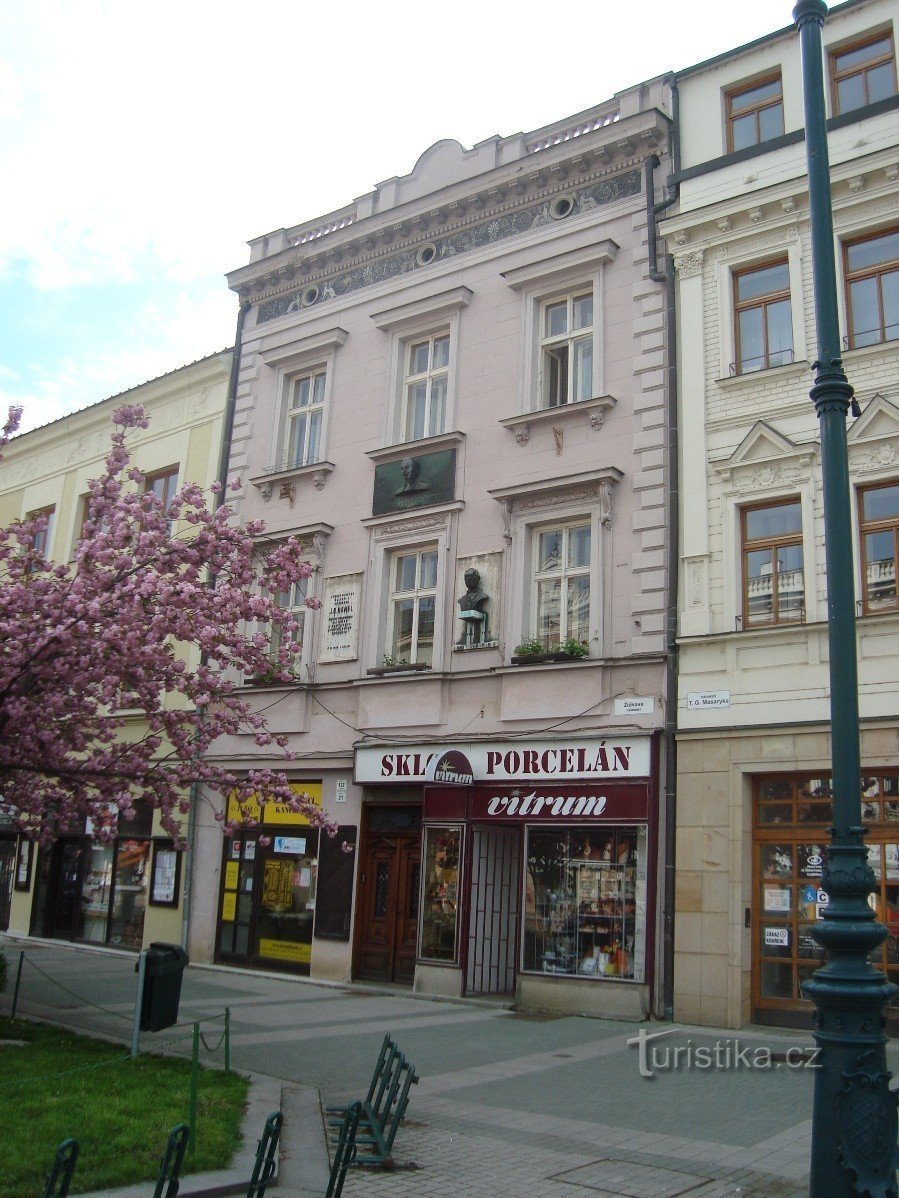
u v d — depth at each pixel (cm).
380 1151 730
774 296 1562
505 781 1627
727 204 1595
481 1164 738
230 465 2233
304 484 2086
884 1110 584
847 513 682
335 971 1794
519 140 1912
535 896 1566
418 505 1881
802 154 1551
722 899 1399
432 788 1708
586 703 1590
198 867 2062
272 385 2219
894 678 1330
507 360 1842
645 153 1742
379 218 2069
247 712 1296
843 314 1488
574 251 1775
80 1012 1307
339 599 1967
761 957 1388
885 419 1408
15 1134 706
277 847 1948
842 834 637
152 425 2472
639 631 1566
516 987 1547
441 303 1930
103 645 1105
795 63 1603
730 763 1434
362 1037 1223
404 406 1992
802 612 1437
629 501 1628
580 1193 678
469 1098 938
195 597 1179
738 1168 734
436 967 1638
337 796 1872
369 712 1855
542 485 1700
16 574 1248
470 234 1958
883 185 1466
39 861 2461
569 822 1543
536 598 1727
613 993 1448
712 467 1543
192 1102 717
